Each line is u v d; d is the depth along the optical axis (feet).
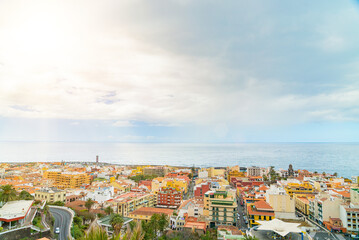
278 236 344.69
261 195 634.84
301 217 580.71
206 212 521.65
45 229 320.91
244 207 622.54
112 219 419.54
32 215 353.92
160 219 443.32
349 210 465.06
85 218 471.62
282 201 538.47
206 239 395.55
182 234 422.00
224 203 504.02
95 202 614.34
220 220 497.87
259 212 490.90
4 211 325.21
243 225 519.19
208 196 526.16
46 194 613.52
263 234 354.74
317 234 447.42
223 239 351.87
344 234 454.81
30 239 290.56
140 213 532.73
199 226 442.91
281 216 535.19
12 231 278.26
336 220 476.54
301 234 335.06
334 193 610.24
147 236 398.01
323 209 511.81
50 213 424.46
